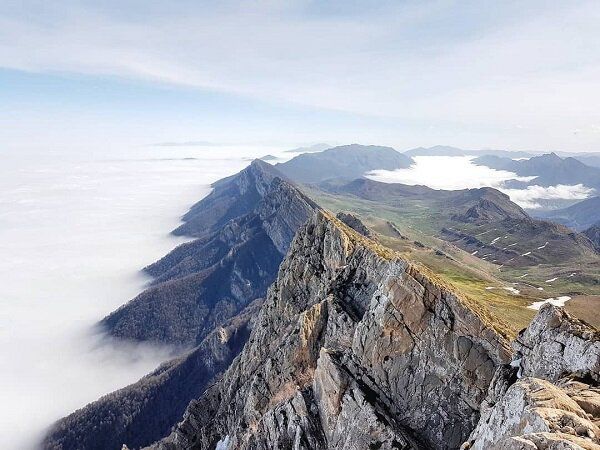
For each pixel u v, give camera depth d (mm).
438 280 64312
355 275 89000
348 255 102500
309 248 113000
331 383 60906
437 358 55375
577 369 37000
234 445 79625
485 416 36188
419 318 58219
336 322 78562
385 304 60812
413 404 54625
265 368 83750
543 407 28266
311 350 80062
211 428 98250
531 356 42281
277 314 107250
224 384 111938
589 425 25703
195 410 112062
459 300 57531
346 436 55750
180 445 106438
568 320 41156
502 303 144875
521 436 25953
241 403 92312
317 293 101812
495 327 55344
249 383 95062
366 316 63844
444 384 53844
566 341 39281
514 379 42750
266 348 102938
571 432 25422
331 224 111688
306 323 82000
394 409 55219
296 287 108062
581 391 32562
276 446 63938
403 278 60469
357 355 62094
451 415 51688
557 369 38812
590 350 36750
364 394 56781
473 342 53969
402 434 51375
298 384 75500
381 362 58875
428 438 51531
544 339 41562
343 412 57688
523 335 44969
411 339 57844
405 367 57094
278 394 77188
